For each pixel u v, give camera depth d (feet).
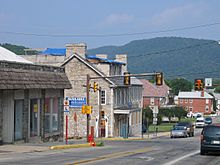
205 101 535.60
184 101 540.93
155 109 247.29
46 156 79.30
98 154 86.02
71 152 91.30
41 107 119.34
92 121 208.03
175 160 76.59
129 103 240.12
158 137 221.87
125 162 70.13
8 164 63.41
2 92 98.68
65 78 130.62
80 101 201.87
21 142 107.55
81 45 213.66
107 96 209.97
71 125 205.46
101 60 218.18
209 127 89.81
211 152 92.53
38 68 114.62
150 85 418.72
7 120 101.60
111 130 209.67
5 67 96.37
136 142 155.94
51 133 126.41
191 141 166.50
